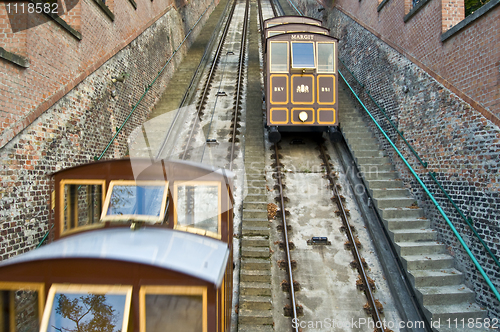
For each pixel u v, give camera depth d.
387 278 5.65
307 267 5.85
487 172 4.93
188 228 3.06
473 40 5.32
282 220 6.79
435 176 6.25
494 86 4.86
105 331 2.33
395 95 8.07
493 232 4.74
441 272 5.35
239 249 6.21
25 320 2.35
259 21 22.34
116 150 7.90
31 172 4.77
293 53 8.38
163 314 2.38
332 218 7.00
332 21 14.19
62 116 5.72
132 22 9.59
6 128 4.31
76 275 2.38
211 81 13.71
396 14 8.16
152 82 11.05
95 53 7.14
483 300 4.82
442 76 6.20
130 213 3.01
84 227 3.03
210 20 21.80
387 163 8.06
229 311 3.67
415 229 6.24
